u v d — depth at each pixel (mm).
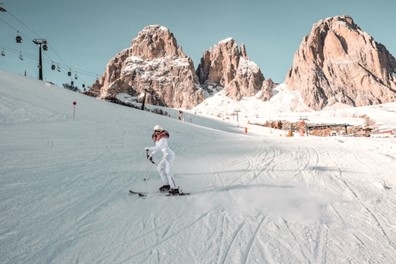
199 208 5629
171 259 3674
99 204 5562
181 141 21188
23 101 22000
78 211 5117
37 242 3893
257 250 3988
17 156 9367
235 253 3887
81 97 36594
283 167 10344
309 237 4430
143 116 35188
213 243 4152
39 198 5621
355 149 14969
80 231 4324
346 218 5254
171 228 4617
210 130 36062
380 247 4160
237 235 4438
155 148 6629
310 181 8156
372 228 4824
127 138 17922
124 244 4012
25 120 18016
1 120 16766
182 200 6121
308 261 3740
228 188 7273
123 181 7543
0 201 5258
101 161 10125
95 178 7586
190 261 3650
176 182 7816
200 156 13250
